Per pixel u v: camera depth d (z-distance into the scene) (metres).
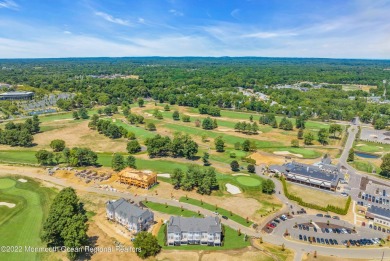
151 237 113.00
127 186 166.88
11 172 182.00
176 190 163.75
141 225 124.94
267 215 141.38
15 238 117.81
